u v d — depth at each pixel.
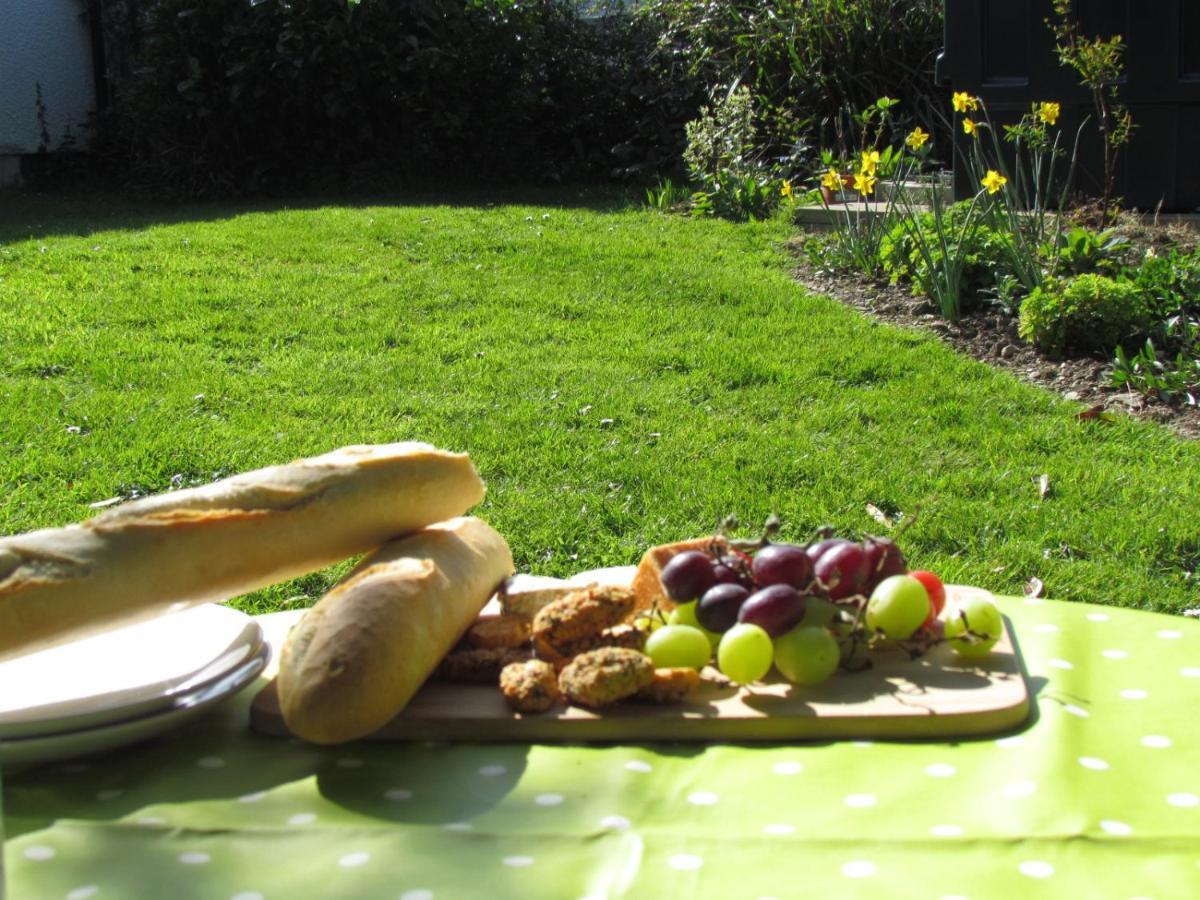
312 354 5.62
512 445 4.55
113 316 6.14
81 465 4.34
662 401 4.99
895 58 8.80
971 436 4.55
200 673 1.29
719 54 9.60
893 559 1.36
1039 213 5.95
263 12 9.72
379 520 1.34
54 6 11.01
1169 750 1.15
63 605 1.13
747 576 1.32
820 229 7.62
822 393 5.04
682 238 7.62
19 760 1.15
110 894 0.94
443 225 8.03
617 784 1.10
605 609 1.28
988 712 1.18
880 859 0.96
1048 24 6.25
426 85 9.90
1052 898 0.91
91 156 11.10
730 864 0.96
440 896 0.93
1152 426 4.63
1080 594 3.39
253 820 1.05
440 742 1.20
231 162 10.08
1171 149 6.58
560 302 6.39
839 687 1.25
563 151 10.52
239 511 1.25
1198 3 6.36
